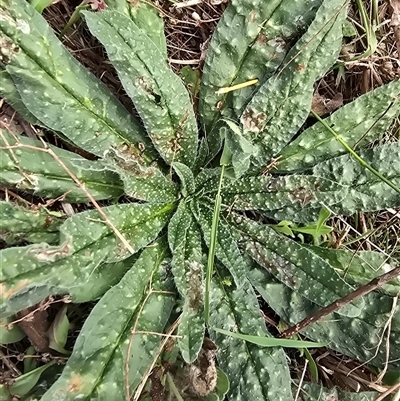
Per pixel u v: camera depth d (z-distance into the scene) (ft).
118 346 0.94
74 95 0.96
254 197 1.10
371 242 1.18
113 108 1.01
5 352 1.02
